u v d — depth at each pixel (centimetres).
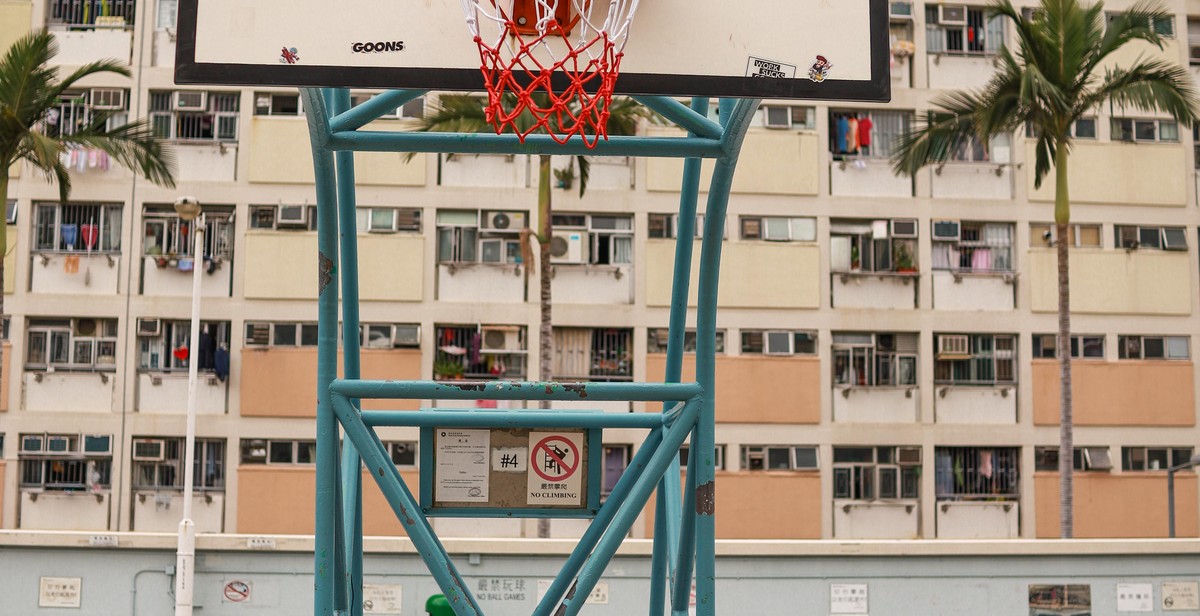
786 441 2386
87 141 1919
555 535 2019
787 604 1088
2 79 1847
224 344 2339
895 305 2433
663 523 587
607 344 2383
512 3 421
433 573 486
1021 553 1125
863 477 2406
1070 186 2478
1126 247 2484
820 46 424
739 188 2414
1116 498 2439
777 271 2406
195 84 404
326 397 479
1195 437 2469
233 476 2311
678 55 421
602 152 449
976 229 2473
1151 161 2503
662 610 589
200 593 1053
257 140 2361
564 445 535
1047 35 1875
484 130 1828
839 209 2430
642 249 2380
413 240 2353
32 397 2317
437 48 414
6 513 2289
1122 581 1139
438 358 2353
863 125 2453
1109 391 2458
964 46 2481
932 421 2417
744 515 2356
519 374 2355
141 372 2328
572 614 482
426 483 527
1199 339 2483
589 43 423
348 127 451
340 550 496
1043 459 2441
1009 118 1941
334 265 479
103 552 1070
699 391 492
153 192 2353
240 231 2352
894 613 1099
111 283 2339
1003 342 2461
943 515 2406
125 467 2305
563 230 2375
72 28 2383
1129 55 2488
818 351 2408
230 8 409
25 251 2328
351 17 414
